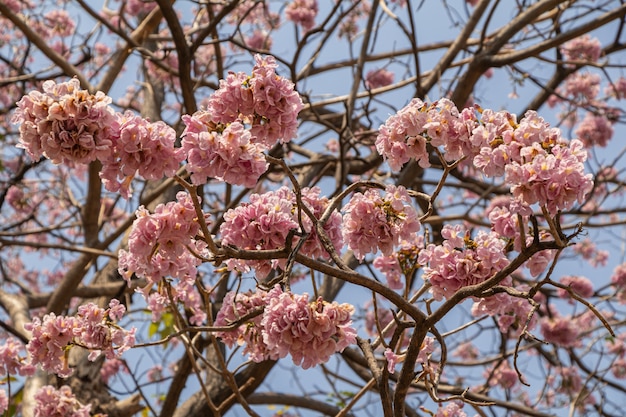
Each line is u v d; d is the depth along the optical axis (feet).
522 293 8.16
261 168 7.99
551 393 23.81
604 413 21.93
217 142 7.86
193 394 17.80
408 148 8.80
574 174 7.38
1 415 13.80
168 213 8.61
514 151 7.73
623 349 24.12
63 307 19.10
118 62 19.42
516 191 7.54
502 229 9.16
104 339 10.21
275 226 8.82
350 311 7.70
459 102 19.49
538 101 22.63
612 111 24.43
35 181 26.17
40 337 10.19
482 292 8.26
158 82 26.96
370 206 9.23
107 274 20.61
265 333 7.68
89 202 19.93
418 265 10.30
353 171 19.70
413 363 8.43
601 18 19.04
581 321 25.05
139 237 8.62
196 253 8.79
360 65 19.53
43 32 27.99
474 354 25.89
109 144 7.64
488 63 19.26
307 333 7.50
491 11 19.49
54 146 7.54
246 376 17.56
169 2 15.74
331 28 20.26
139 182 26.18
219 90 8.41
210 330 8.61
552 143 7.71
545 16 22.77
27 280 29.76
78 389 17.42
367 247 9.30
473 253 9.03
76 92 7.59
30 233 19.04
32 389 16.10
